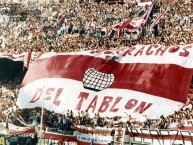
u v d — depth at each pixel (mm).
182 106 31016
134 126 31172
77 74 36438
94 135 29781
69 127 33031
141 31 38031
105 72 35438
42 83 37594
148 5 39906
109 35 39625
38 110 36688
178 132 26000
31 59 39781
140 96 32969
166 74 32469
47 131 31656
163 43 35688
